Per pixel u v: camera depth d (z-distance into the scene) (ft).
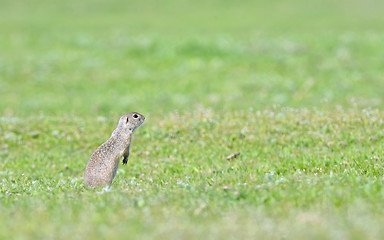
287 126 97.96
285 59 222.28
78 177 82.69
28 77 207.21
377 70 207.00
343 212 49.96
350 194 54.29
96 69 218.18
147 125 107.65
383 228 45.19
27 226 47.11
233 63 220.43
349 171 70.03
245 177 67.92
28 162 94.17
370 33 262.26
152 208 53.11
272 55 227.40
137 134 102.63
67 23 304.09
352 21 301.63
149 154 93.56
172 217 49.90
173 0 367.66
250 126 99.71
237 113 109.91
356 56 224.74
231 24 299.38
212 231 45.80
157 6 354.33
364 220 46.93
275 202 54.24
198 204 54.34
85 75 211.00
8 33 275.59
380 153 81.15
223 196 56.85
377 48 234.17
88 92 191.01
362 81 194.39
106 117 129.49
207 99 177.99
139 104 174.09
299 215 49.32
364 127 93.86
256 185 61.52
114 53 237.86
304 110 106.22
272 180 63.67
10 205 56.95
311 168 75.46
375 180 61.57
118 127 71.72
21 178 80.64
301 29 281.95
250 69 213.05
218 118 106.42
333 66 212.64
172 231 45.83
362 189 56.18
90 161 69.62
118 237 44.45
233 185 61.62
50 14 331.77
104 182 69.21
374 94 177.99
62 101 177.88
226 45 238.07
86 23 304.09
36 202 57.00
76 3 359.46
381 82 193.47
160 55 232.53
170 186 65.92
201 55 231.09
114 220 48.80
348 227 45.73
